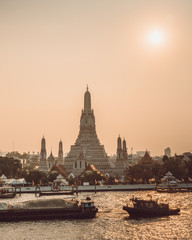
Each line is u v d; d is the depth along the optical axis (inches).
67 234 2743.6
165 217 3358.8
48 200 3570.4
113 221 3206.2
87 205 3430.1
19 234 2760.8
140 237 2630.4
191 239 2564.0
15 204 3518.7
